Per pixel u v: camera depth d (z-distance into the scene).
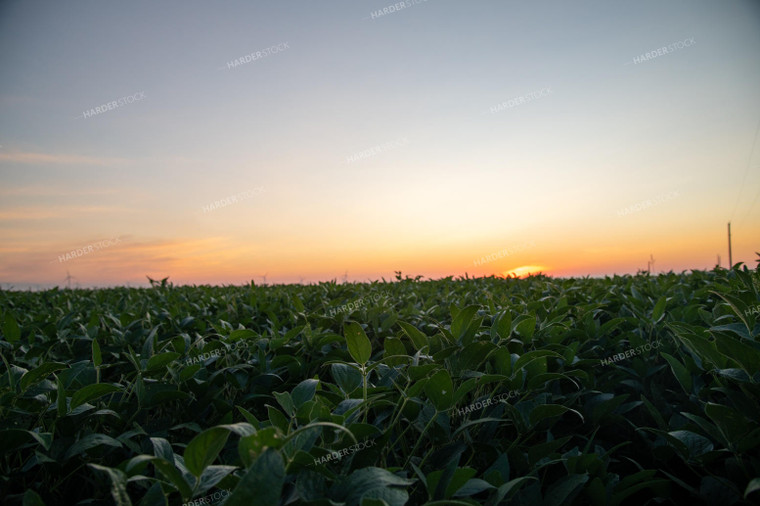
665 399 2.38
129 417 1.91
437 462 1.58
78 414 1.57
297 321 3.21
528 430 1.80
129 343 2.84
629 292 3.75
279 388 2.31
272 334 2.76
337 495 1.10
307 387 1.51
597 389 2.41
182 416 2.05
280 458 0.90
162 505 1.11
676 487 1.89
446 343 2.25
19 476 1.55
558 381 2.30
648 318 2.83
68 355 2.75
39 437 1.37
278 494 0.86
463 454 1.84
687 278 4.18
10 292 6.12
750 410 1.59
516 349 2.28
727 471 1.56
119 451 1.75
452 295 4.39
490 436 1.80
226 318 3.38
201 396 2.04
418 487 1.50
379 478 1.09
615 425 2.29
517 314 2.85
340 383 1.71
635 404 2.03
